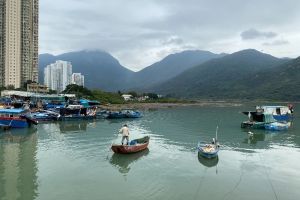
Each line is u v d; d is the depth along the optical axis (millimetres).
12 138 54094
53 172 33312
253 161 38844
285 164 37625
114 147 40844
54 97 124125
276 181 31234
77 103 116062
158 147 46906
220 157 40688
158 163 37344
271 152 44375
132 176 32250
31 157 39656
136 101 191000
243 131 66438
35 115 80062
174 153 42688
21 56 170500
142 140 46219
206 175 32812
